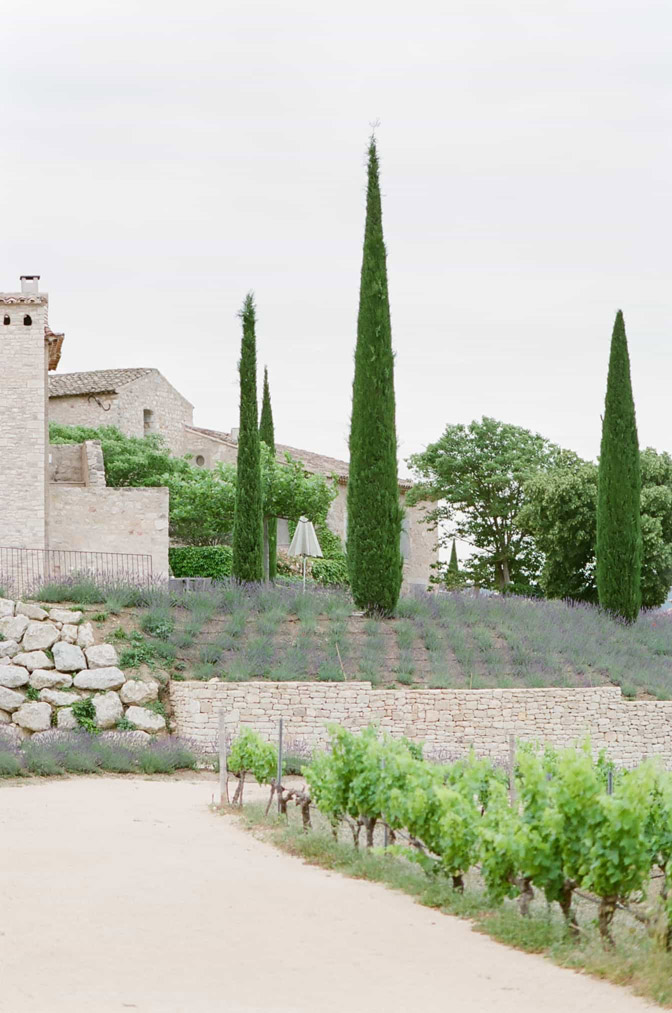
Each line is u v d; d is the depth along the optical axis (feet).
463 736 88.84
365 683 87.40
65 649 84.28
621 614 117.29
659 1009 24.31
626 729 94.58
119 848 44.45
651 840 32.09
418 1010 23.29
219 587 102.47
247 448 115.24
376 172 108.06
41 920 30.55
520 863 32.99
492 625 105.60
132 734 81.46
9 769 69.92
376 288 105.70
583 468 136.87
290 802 62.44
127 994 23.67
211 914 32.22
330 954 28.14
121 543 117.29
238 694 84.94
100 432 171.42
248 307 117.29
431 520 181.27
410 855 40.57
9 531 111.24
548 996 25.08
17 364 113.29
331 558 165.27
